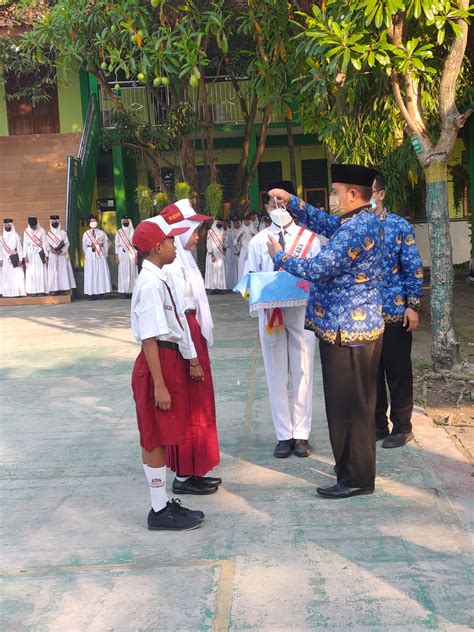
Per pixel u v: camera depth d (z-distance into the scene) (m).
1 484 4.98
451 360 6.93
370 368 4.33
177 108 16.56
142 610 3.25
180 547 3.87
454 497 4.30
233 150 21.22
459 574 3.41
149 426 4.04
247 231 17.28
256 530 4.03
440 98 6.70
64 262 16.78
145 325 3.95
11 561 3.80
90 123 19.38
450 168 18.09
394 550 3.68
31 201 18.73
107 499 4.62
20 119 21.06
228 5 13.07
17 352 10.06
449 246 6.91
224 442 5.62
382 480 4.63
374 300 4.34
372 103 8.27
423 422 5.75
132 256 17.08
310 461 5.14
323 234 4.96
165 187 17.94
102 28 12.66
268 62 9.91
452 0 6.36
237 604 3.25
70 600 3.37
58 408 6.95
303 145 20.95
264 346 5.18
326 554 3.68
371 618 3.08
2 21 18.17
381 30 6.41
